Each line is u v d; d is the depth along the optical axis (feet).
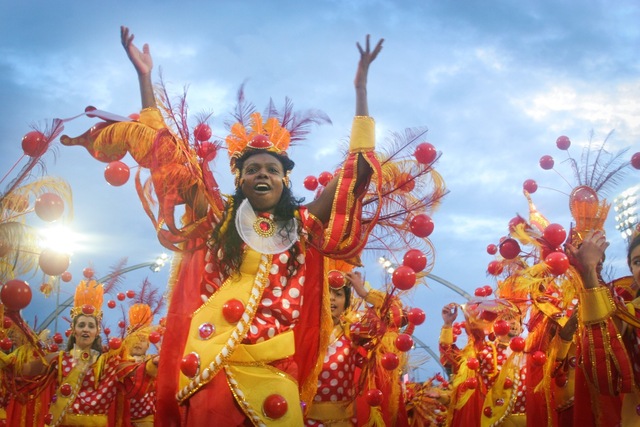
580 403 16.70
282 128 15.81
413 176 15.66
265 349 13.74
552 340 20.35
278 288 14.42
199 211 14.98
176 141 14.52
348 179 14.87
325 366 18.56
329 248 14.74
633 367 14.87
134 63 15.21
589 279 14.99
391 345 19.94
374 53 15.24
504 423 25.79
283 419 13.35
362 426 19.84
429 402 27.50
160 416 14.40
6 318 17.99
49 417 24.43
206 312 14.05
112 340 26.07
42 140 14.32
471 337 28.19
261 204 14.74
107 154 14.65
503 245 17.53
